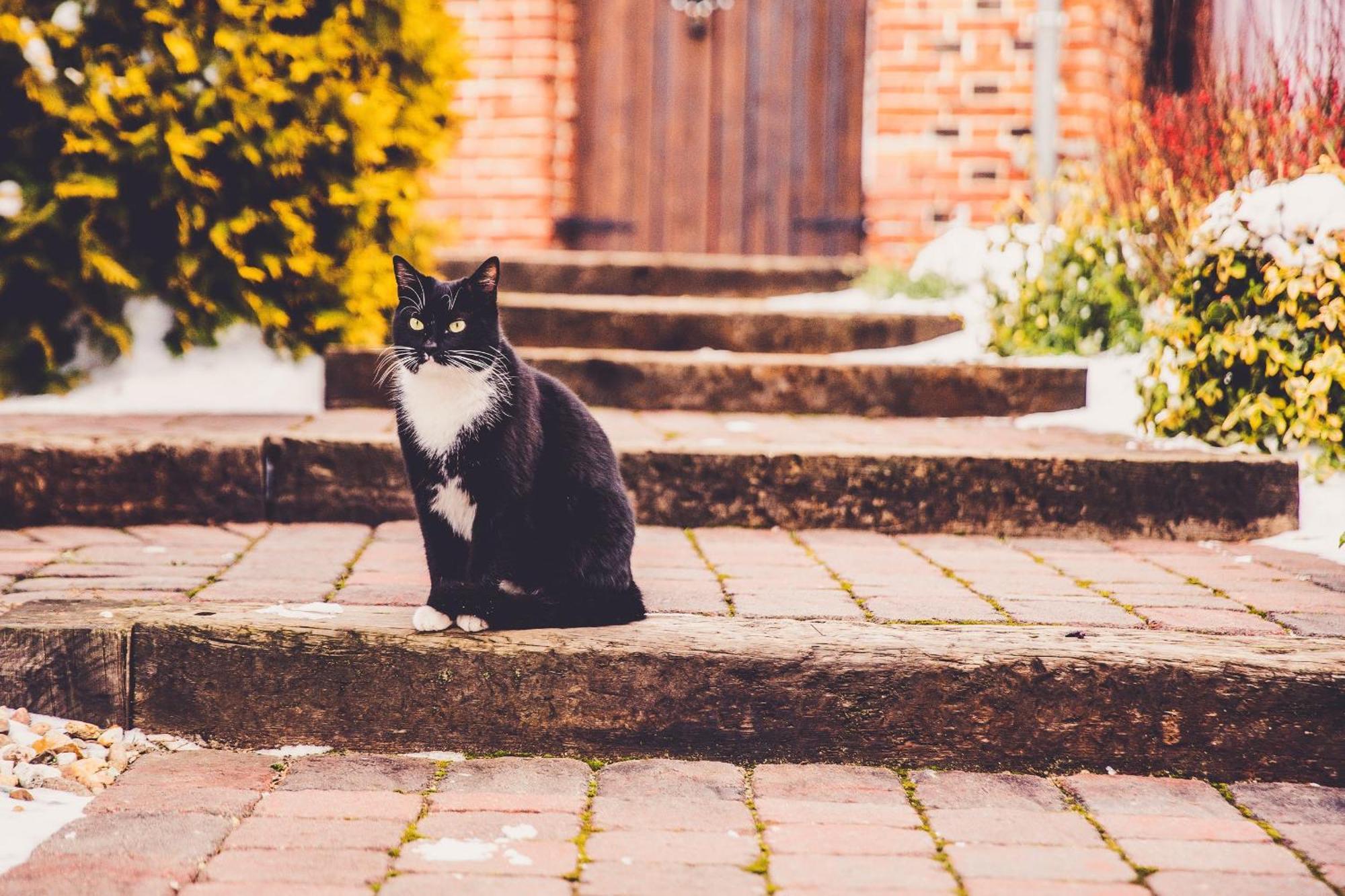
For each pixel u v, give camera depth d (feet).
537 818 8.50
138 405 16.62
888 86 25.12
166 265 16.87
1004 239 21.63
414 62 18.21
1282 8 19.39
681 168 26.76
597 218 26.91
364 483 14.26
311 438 14.20
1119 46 24.45
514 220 26.23
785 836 8.32
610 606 10.14
